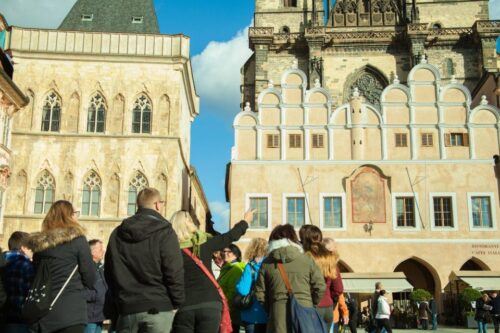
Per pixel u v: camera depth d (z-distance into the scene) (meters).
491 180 46.09
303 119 47.84
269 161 46.78
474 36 70.12
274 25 75.25
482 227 45.22
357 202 45.91
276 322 9.17
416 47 69.44
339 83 71.00
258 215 45.88
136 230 7.57
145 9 54.88
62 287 8.30
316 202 45.97
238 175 46.56
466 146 47.06
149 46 50.16
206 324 8.47
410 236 45.19
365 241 45.12
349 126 47.56
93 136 48.09
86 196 47.25
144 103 49.41
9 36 49.22
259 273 9.63
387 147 47.22
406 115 47.81
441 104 47.91
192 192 64.75
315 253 10.79
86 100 49.12
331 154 47.12
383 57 71.44
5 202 43.81
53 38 49.72
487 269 44.72
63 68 49.44
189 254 8.80
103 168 47.62
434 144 47.19
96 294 12.28
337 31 73.00
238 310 11.52
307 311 9.11
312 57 70.50
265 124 47.84
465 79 70.12
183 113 53.84
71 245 8.46
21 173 47.19
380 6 73.94
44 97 48.94
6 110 42.59
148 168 47.75
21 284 9.56
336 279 11.12
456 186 46.09
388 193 46.09
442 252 44.81
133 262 7.55
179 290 7.59
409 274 50.12
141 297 7.50
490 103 56.25
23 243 10.65
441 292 44.22
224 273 12.27
